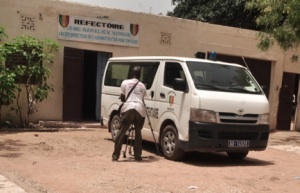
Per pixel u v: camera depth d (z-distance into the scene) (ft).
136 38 46.68
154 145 33.99
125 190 19.71
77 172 23.27
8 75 37.63
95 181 21.26
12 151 29.07
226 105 26.58
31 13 41.16
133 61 33.06
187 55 50.01
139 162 26.63
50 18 42.06
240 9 70.28
